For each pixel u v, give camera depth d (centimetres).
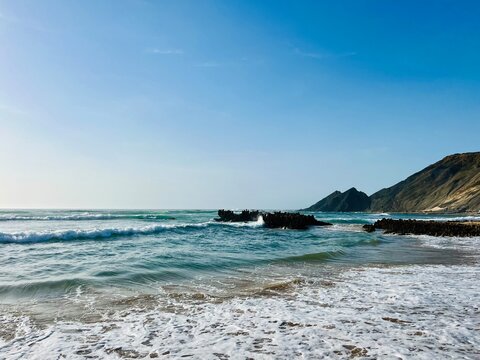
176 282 1242
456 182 19825
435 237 3547
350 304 967
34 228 3484
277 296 1065
